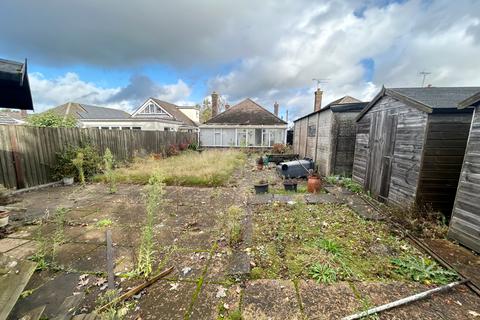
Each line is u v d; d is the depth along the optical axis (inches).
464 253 110.2
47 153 249.6
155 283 88.8
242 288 85.8
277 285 87.3
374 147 210.4
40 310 66.7
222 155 476.1
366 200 197.8
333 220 155.4
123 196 213.2
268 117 754.2
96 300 78.5
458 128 144.2
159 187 116.8
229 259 105.7
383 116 196.4
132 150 395.5
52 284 86.7
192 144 666.8
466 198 116.4
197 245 120.0
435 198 151.1
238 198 210.2
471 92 182.4
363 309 74.1
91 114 945.5
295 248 116.4
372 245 119.7
